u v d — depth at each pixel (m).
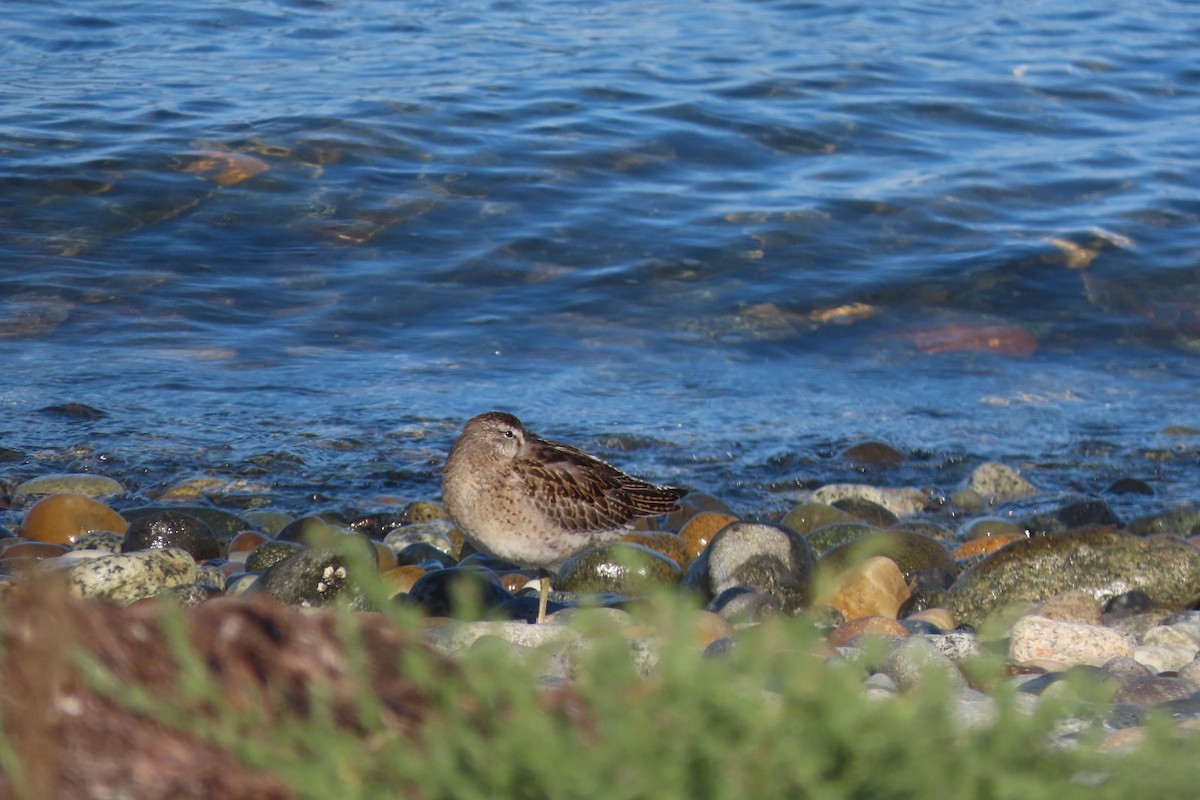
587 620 4.23
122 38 26.94
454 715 4.01
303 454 14.41
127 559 10.09
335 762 3.89
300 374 16.44
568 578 10.97
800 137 22.72
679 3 30.45
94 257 18.62
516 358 17.08
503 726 3.87
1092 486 14.35
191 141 21.34
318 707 4.00
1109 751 5.40
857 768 3.75
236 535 12.34
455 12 29.36
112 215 19.47
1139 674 7.64
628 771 3.82
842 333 17.98
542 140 22.08
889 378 16.98
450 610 9.74
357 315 17.88
